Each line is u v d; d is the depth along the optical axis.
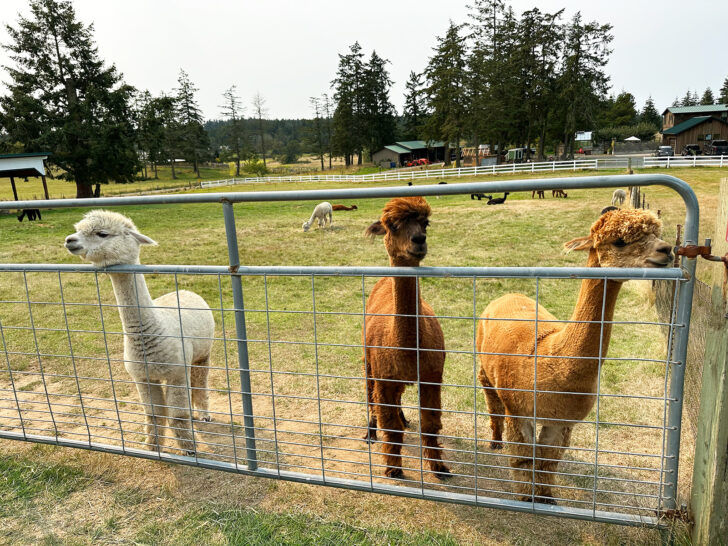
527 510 2.60
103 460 3.51
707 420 2.23
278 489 3.14
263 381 5.12
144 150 41.53
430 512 2.88
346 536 2.70
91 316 7.61
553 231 13.75
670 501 2.45
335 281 9.45
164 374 3.59
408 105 88.31
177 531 2.79
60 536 2.78
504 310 3.43
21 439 3.61
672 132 51.91
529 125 55.56
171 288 9.40
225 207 2.70
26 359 5.84
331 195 2.47
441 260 10.70
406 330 3.06
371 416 4.03
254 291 8.98
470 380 4.95
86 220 3.28
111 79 38.94
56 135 35.53
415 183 36.97
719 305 2.14
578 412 2.62
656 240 2.39
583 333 2.48
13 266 3.33
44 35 37.47
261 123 96.62
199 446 3.88
